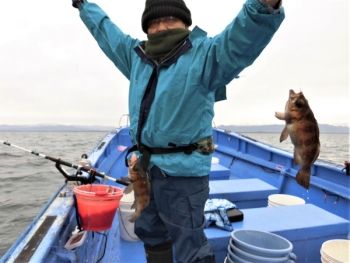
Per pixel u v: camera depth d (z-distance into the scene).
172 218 1.90
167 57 1.81
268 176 4.93
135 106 1.99
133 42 2.33
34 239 1.85
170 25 1.89
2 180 11.91
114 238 3.17
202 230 1.91
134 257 2.79
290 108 1.82
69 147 21.88
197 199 1.88
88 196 2.38
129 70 2.37
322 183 3.82
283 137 1.88
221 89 2.05
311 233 2.65
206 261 1.89
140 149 1.97
